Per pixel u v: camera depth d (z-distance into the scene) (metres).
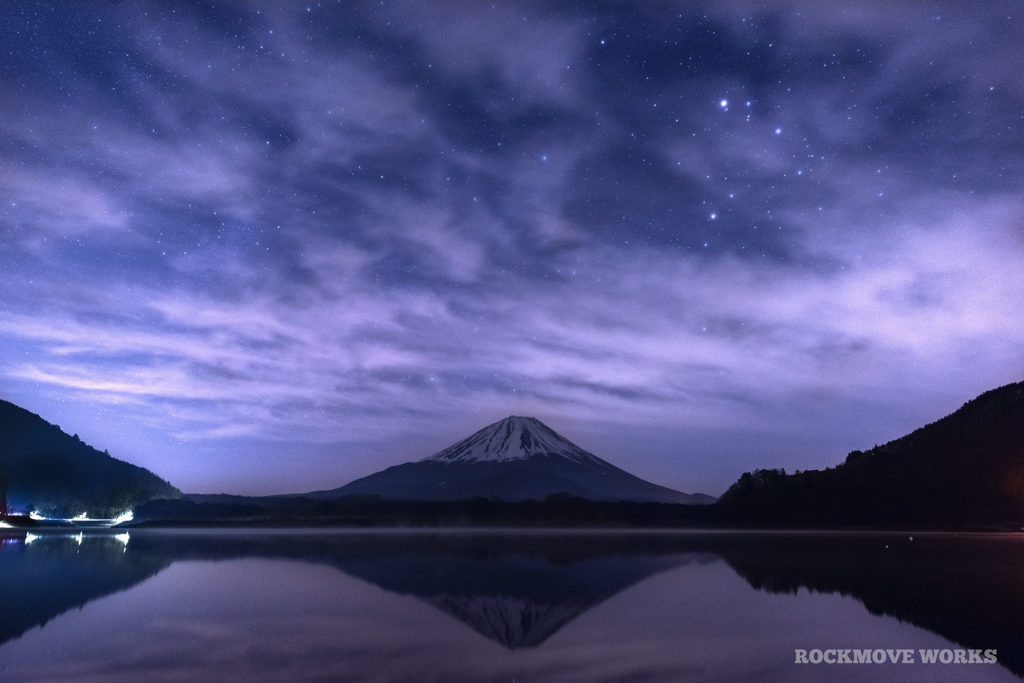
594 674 11.16
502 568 27.23
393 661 11.84
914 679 11.11
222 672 11.04
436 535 57.72
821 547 40.56
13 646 12.73
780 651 12.90
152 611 16.53
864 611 17.28
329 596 19.16
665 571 26.44
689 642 13.62
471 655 12.34
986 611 17.27
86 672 11.00
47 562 28.30
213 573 24.62
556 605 18.08
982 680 11.07
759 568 27.56
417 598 19.00
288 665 11.50
